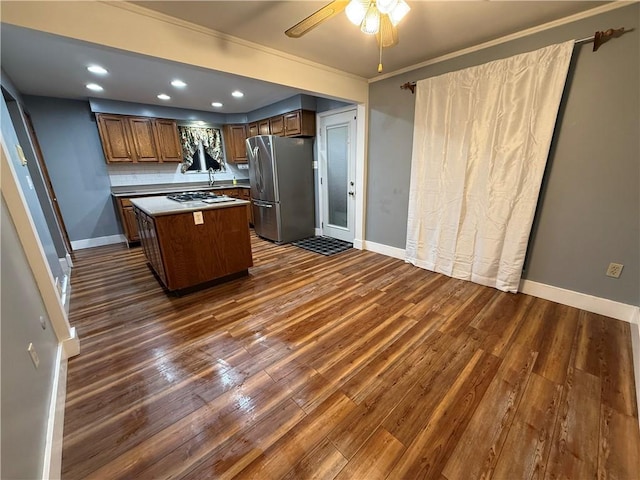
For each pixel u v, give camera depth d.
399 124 3.18
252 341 1.96
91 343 1.95
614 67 1.87
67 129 4.01
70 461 1.17
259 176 4.39
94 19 1.64
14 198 1.51
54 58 2.48
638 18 1.75
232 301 2.53
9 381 0.97
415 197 3.10
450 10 1.86
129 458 1.18
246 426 1.32
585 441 1.22
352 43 2.33
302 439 1.26
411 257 3.30
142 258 3.74
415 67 2.88
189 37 1.99
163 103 4.37
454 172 2.72
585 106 2.02
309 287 2.79
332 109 3.98
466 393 1.49
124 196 4.12
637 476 1.08
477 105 2.46
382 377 1.61
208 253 2.71
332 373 1.65
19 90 3.40
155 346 1.92
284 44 2.34
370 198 3.73
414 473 1.11
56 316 1.73
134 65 2.69
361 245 3.97
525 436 1.25
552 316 2.17
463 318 2.18
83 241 4.32
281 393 1.51
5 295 1.14
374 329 2.07
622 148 1.93
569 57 1.97
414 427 1.30
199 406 1.44
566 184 2.19
